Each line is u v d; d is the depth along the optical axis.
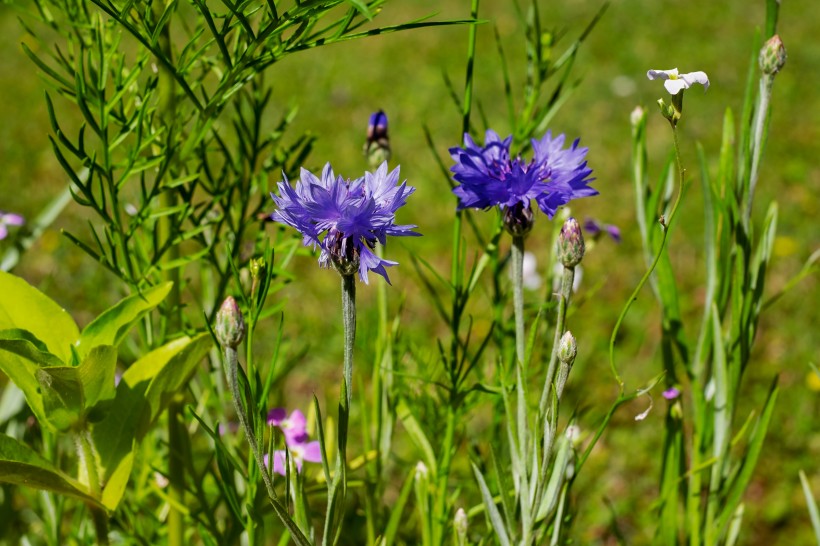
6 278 0.80
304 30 0.78
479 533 0.93
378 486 0.89
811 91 2.95
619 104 2.91
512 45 3.54
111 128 1.36
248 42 0.77
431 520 0.85
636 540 1.26
